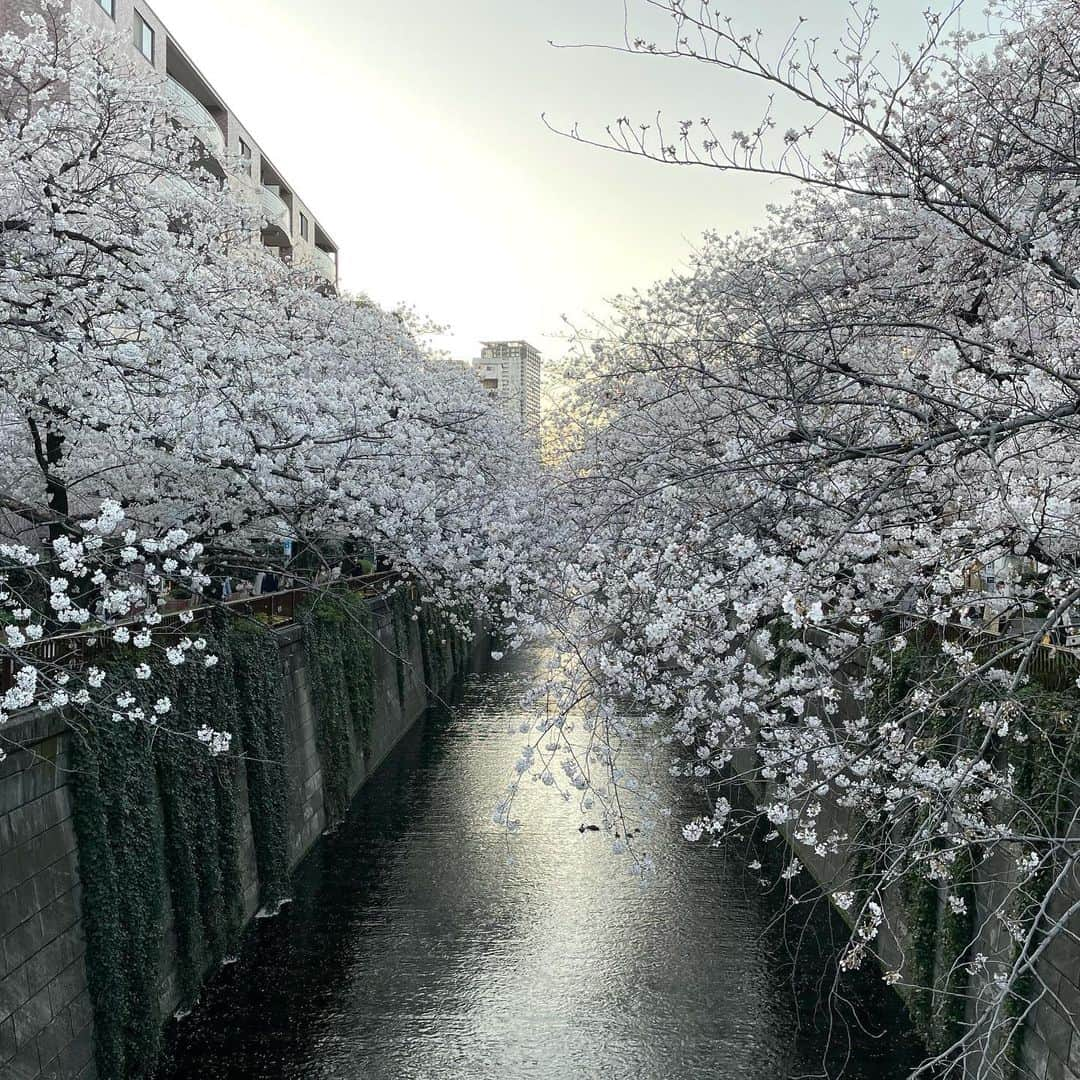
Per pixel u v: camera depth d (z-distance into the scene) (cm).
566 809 2212
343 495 1374
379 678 2755
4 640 1077
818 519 894
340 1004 1420
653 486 897
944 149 850
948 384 766
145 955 1221
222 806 1523
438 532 1617
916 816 901
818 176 938
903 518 894
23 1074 995
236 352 1196
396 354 2228
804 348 908
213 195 1616
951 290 905
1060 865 994
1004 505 652
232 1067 1264
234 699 1603
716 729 1109
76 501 1559
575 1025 1359
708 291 1262
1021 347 785
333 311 2103
